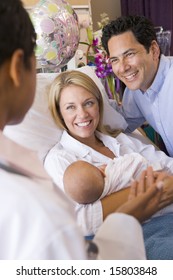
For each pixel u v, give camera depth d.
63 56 1.67
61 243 0.46
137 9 3.48
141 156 1.42
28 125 1.45
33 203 0.47
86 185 1.22
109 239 0.61
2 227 0.46
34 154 0.57
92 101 1.47
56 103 1.50
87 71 1.74
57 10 1.59
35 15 1.57
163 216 1.34
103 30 1.52
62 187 1.27
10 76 0.51
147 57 1.48
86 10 2.44
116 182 1.29
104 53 1.92
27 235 0.46
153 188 0.73
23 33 0.52
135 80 1.52
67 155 1.40
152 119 1.75
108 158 1.47
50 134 1.51
